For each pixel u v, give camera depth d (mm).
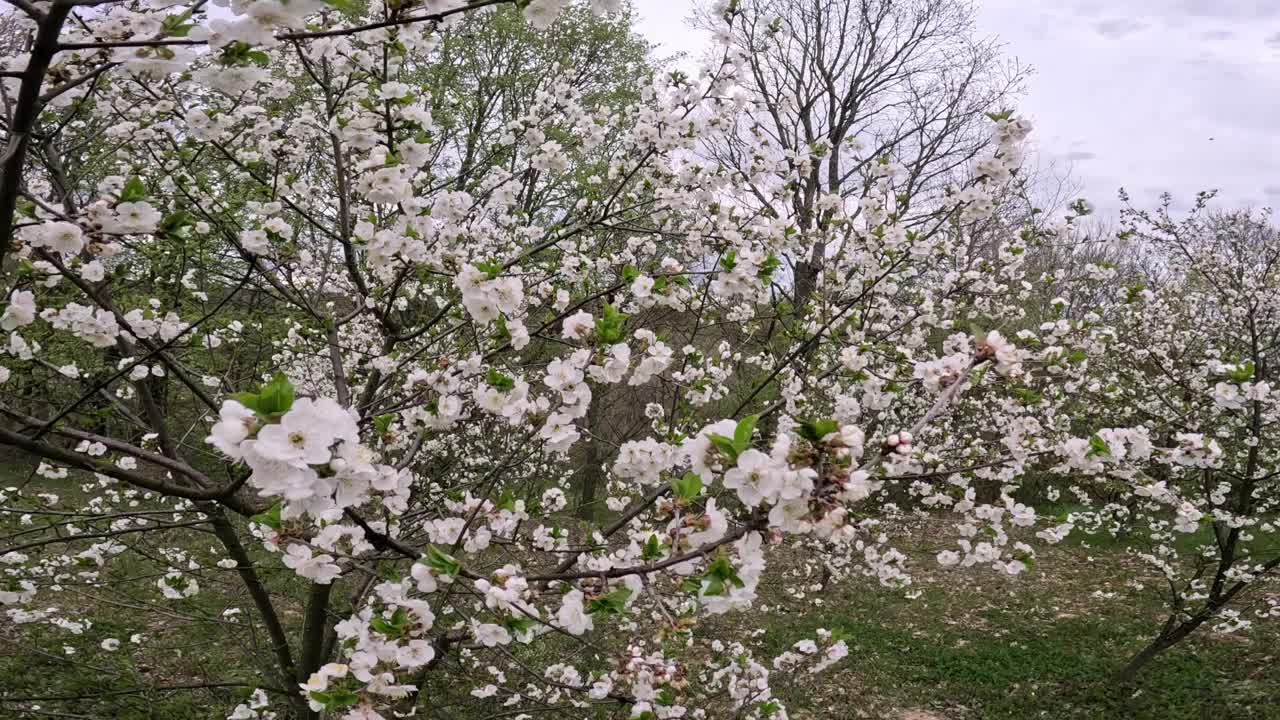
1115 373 8328
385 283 3854
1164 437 6785
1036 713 7281
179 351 3885
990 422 8414
